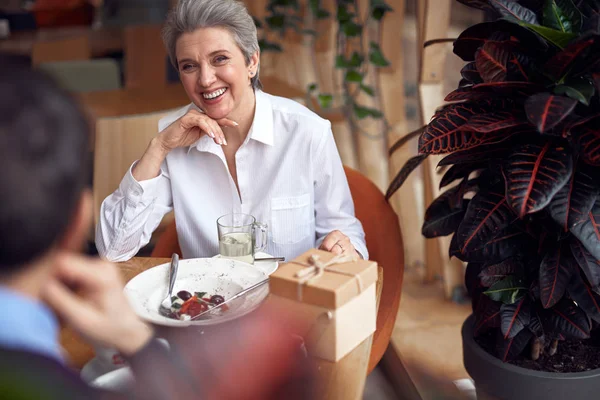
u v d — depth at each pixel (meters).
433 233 1.67
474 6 1.50
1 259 0.50
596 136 1.25
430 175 2.65
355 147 3.21
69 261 0.63
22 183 0.48
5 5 4.67
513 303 1.50
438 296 2.86
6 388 0.46
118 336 0.65
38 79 0.51
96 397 0.51
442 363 2.37
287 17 3.46
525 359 1.59
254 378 0.70
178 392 0.64
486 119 1.32
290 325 0.99
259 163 1.76
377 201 1.83
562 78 1.28
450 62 4.85
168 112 2.38
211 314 1.16
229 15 1.54
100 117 2.42
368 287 1.02
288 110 1.76
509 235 1.49
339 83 3.39
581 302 1.40
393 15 2.77
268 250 1.80
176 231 1.87
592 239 1.26
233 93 1.61
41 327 0.53
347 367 1.00
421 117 2.58
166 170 1.78
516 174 1.25
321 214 1.80
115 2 5.00
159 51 4.05
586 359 1.57
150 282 1.30
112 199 1.64
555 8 1.33
